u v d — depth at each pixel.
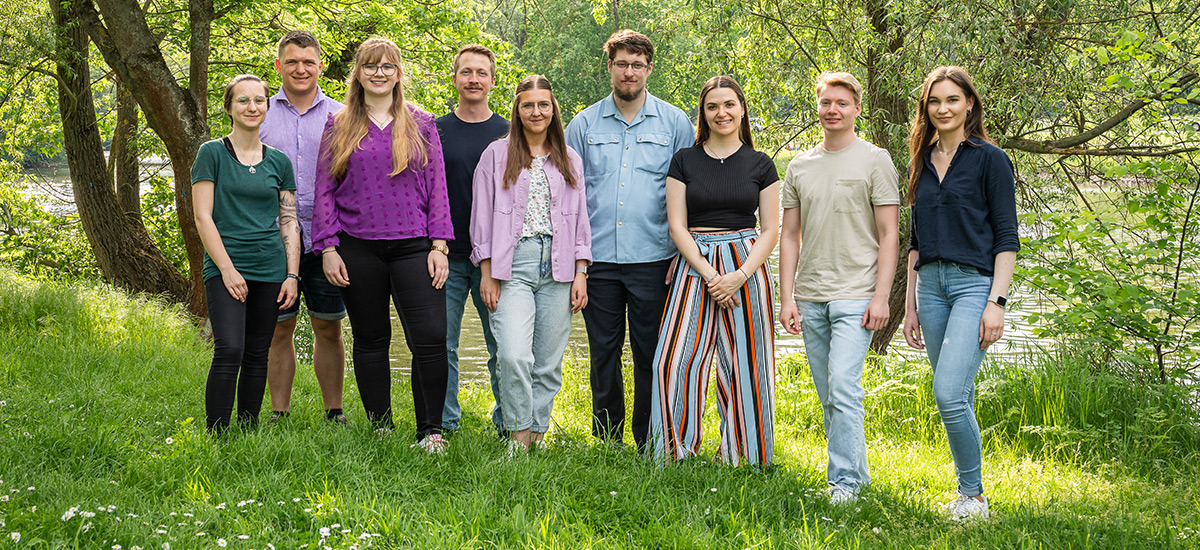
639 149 4.32
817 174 3.88
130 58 8.52
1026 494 4.04
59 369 5.41
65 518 2.73
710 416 5.79
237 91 3.80
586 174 4.42
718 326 4.10
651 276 4.31
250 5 10.65
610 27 23.33
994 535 3.25
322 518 2.93
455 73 4.48
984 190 3.56
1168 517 3.56
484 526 2.96
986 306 3.55
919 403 5.70
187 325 8.77
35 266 12.90
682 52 13.62
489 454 3.75
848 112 3.81
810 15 8.71
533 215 4.07
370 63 3.92
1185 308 5.44
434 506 3.11
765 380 4.05
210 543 2.74
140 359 6.07
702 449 4.19
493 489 3.26
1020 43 7.62
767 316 4.06
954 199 3.58
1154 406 5.02
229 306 3.84
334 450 3.65
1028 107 7.59
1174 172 5.92
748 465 3.92
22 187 14.10
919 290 3.73
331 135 3.96
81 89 11.32
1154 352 5.86
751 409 4.04
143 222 13.39
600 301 4.38
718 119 3.99
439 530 2.88
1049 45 7.74
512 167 4.04
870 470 4.41
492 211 4.12
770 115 9.09
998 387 5.48
